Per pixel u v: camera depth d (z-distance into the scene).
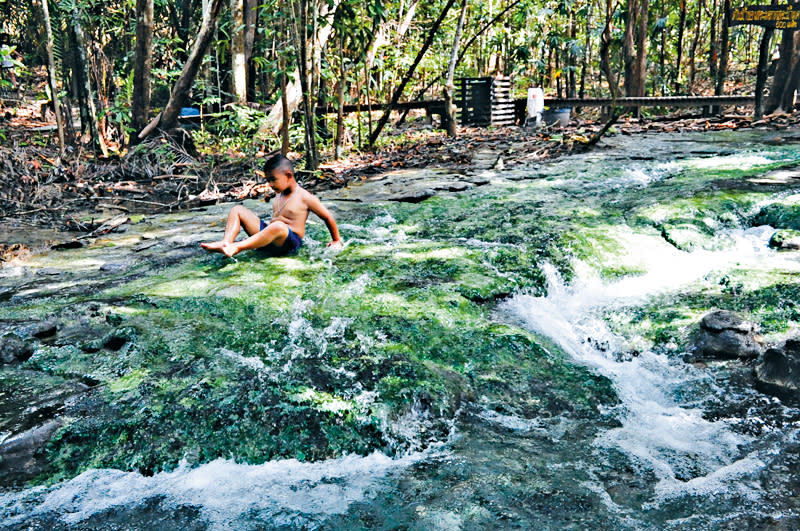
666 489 2.29
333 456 2.44
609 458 2.49
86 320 3.50
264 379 2.83
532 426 2.71
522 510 2.16
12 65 12.12
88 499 2.21
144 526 2.10
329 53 11.57
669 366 3.19
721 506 2.19
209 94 12.62
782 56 12.55
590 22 19.17
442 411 2.73
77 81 11.87
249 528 2.09
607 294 4.06
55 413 2.61
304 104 8.65
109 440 2.47
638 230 4.93
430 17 17.36
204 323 3.44
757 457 2.47
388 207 6.19
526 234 4.93
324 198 6.91
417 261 4.41
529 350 3.29
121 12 16.20
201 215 6.59
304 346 3.19
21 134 13.20
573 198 6.14
